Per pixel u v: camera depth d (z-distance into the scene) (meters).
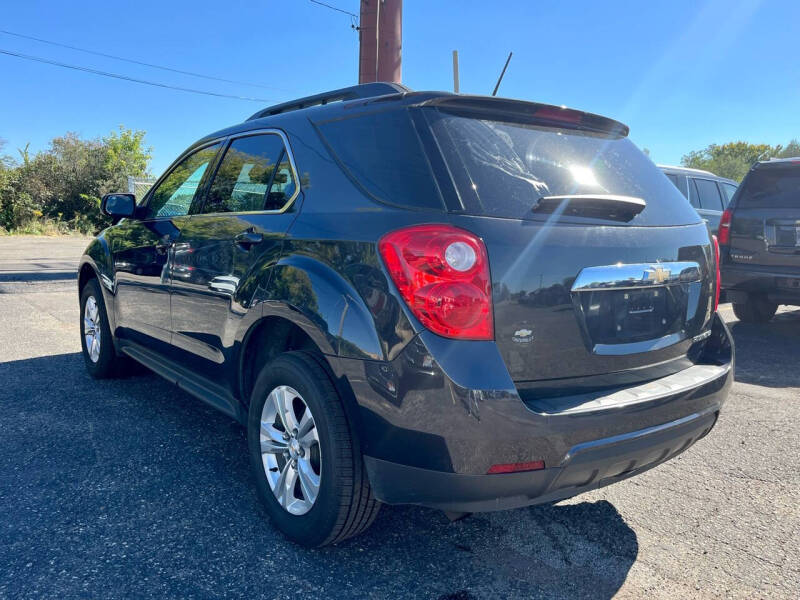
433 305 1.89
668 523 2.69
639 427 2.10
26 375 4.68
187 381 3.34
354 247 2.13
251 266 2.63
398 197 2.12
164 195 3.91
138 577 2.16
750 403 4.37
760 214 6.09
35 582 2.11
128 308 3.94
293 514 2.38
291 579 2.19
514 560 2.36
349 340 2.07
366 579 2.21
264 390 2.51
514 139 2.33
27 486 2.84
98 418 3.76
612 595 2.15
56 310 7.65
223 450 3.32
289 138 2.78
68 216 36.62
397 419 1.96
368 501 2.21
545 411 1.93
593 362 2.12
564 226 2.12
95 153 38.00
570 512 2.78
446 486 1.93
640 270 2.25
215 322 2.92
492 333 1.91
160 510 2.65
